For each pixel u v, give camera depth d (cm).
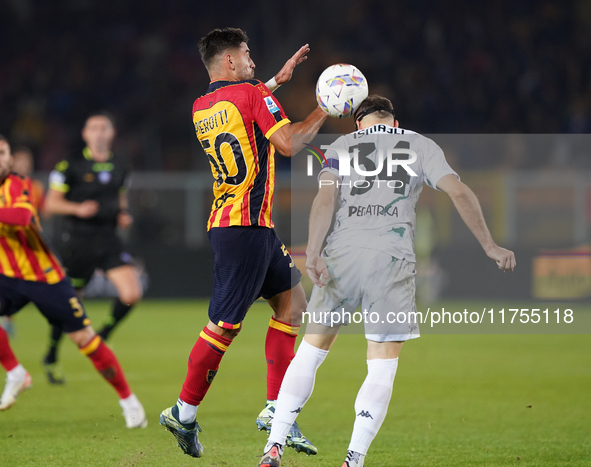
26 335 3775
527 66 7431
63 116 7306
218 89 1358
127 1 8144
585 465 1360
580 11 7662
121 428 1700
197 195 5416
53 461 1396
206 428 1702
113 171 2658
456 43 7606
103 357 1681
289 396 1269
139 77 7675
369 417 1226
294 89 7475
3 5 7944
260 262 1355
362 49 7738
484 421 1758
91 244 2619
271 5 8050
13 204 1667
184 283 5338
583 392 2134
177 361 2848
